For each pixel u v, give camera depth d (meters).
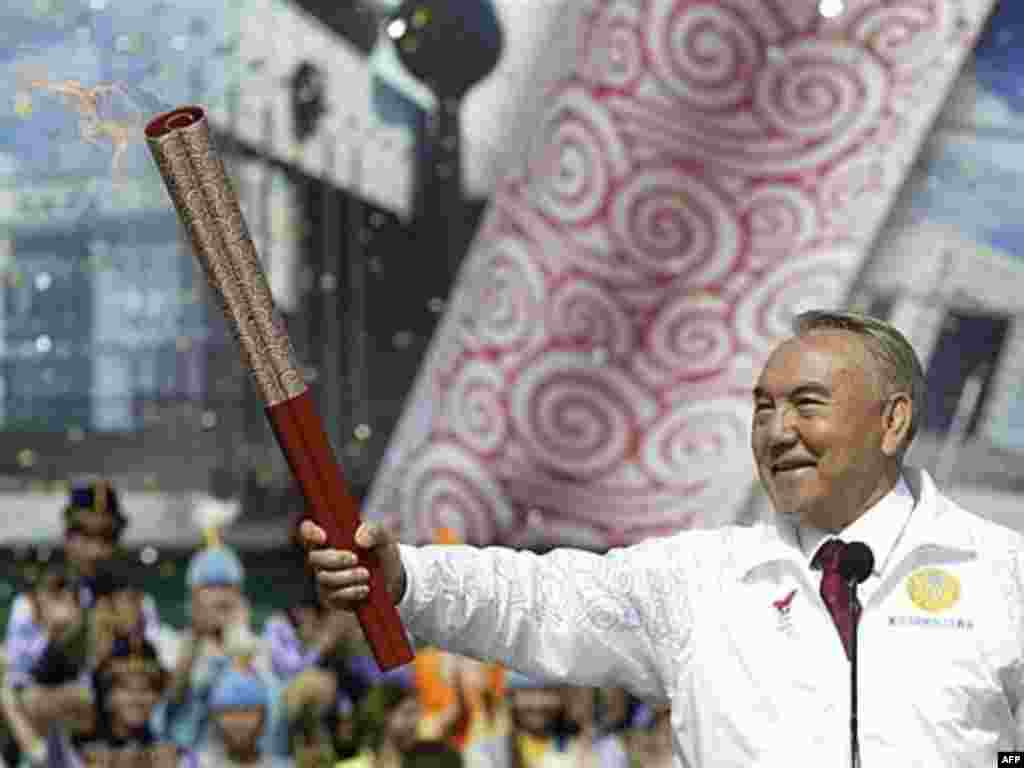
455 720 24.05
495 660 10.51
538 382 27.91
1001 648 10.18
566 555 10.68
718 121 27.78
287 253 27.56
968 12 27.56
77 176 26.95
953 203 27.70
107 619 23.52
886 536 10.34
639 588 10.55
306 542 9.79
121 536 26.11
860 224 27.72
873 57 27.67
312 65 27.53
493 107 27.81
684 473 27.91
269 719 23.73
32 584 26.70
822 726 10.12
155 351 27.19
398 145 27.73
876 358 10.34
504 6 27.77
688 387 27.91
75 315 27.12
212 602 24.55
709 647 10.38
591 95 27.81
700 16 27.72
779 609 10.33
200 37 27.20
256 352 9.61
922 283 27.72
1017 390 27.56
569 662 10.58
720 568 10.52
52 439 27.06
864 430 10.24
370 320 27.73
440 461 27.84
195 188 9.34
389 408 27.81
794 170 27.80
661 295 27.91
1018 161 27.66
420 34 27.66
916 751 10.00
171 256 27.09
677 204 27.86
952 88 27.64
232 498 27.05
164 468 27.09
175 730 23.67
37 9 26.78
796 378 10.27
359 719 23.67
